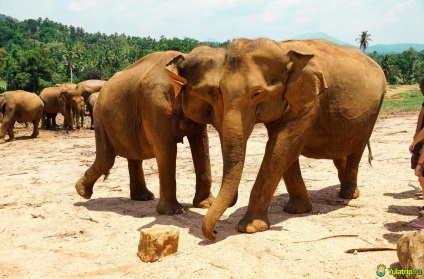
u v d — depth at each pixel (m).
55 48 155.38
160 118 5.75
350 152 6.12
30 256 4.71
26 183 8.58
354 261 4.10
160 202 6.12
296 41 5.56
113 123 6.56
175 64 5.25
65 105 20.75
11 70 78.06
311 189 7.26
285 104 4.98
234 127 4.52
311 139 5.50
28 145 15.03
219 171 9.20
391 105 29.73
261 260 4.21
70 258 4.61
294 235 4.85
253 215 5.08
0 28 178.62
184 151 12.21
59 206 6.76
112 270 4.25
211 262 4.24
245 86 4.51
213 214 4.49
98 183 8.49
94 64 103.44
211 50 5.23
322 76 4.70
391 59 96.31
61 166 10.54
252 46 4.61
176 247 4.54
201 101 5.23
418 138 4.79
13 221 6.01
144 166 10.16
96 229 5.55
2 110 16.50
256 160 10.30
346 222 5.30
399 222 5.20
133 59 111.81
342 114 5.58
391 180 7.51
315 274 3.89
